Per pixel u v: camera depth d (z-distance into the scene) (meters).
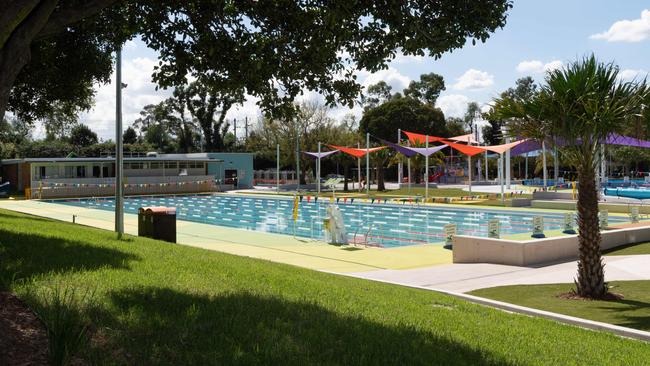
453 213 30.83
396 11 7.09
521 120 10.03
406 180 64.69
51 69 13.79
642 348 6.35
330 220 18.61
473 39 7.41
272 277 8.70
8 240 9.35
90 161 46.66
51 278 6.48
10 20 4.93
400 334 5.63
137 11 9.00
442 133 67.06
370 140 66.56
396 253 15.98
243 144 80.69
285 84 8.95
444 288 10.55
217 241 18.81
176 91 76.38
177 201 40.94
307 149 57.62
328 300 7.20
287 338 4.98
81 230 14.01
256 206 36.34
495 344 5.81
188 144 79.25
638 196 33.56
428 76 88.62
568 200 33.78
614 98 9.09
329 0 7.18
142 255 9.63
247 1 8.34
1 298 5.29
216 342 4.66
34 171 44.78
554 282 11.04
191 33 8.99
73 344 3.93
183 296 6.20
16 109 16.16
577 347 6.10
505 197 36.91
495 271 12.42
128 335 4.63
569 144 9.68
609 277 11.46
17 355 3.92
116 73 14.83
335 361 4.54
